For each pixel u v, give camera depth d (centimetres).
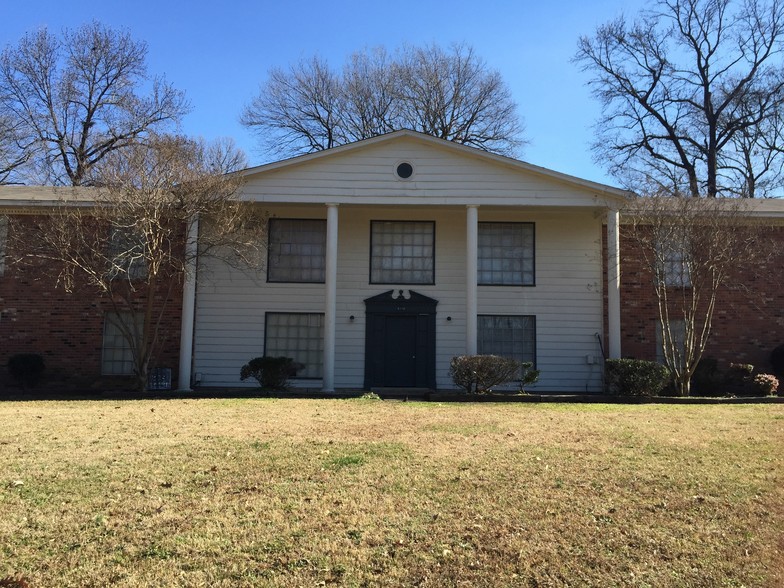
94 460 793
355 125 4181
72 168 3572
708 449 888
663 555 515
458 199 1853
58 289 1938
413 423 1121
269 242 2000
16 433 983
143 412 1259
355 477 721
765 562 505
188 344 1792
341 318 1970
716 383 1819
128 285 1862
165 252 1702
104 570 477
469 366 1681
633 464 792
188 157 1758
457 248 1997
